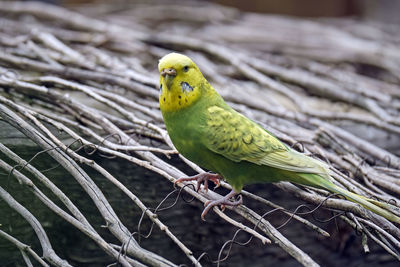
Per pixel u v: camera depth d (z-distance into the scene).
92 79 8.83
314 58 13.58
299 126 8.90
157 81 8.95
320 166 6.00
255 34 14.20
